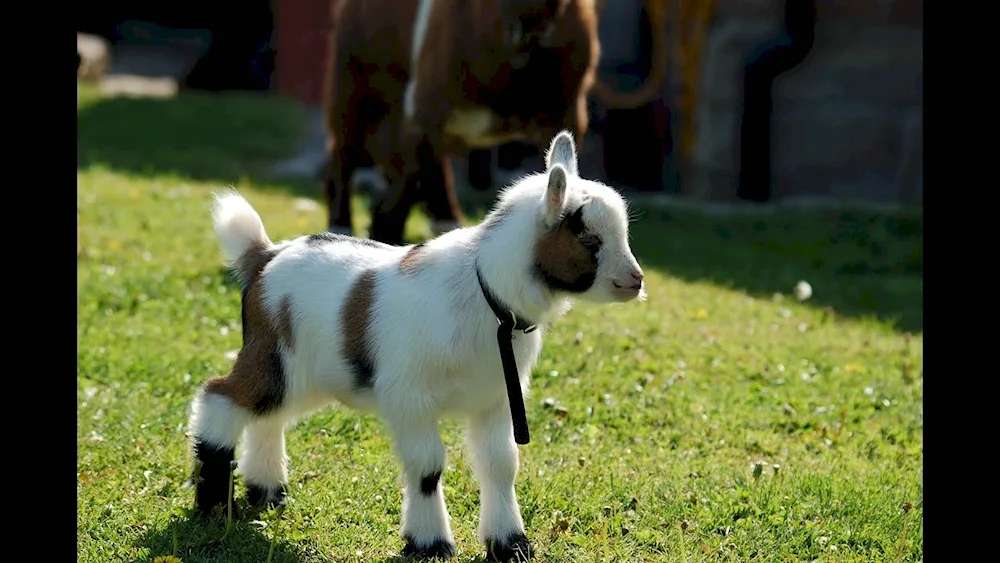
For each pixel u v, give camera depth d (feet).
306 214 56.85
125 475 25.17
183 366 32.81
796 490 25.81
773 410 32.01
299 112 97.55
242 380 22.48
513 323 20.90
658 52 66.95
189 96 100.58
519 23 39.32
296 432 27.94
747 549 22.94
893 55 71.00
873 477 26.99
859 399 33.27
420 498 21.48
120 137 80.02
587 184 20.94
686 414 31.12
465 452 27.12
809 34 68.85
